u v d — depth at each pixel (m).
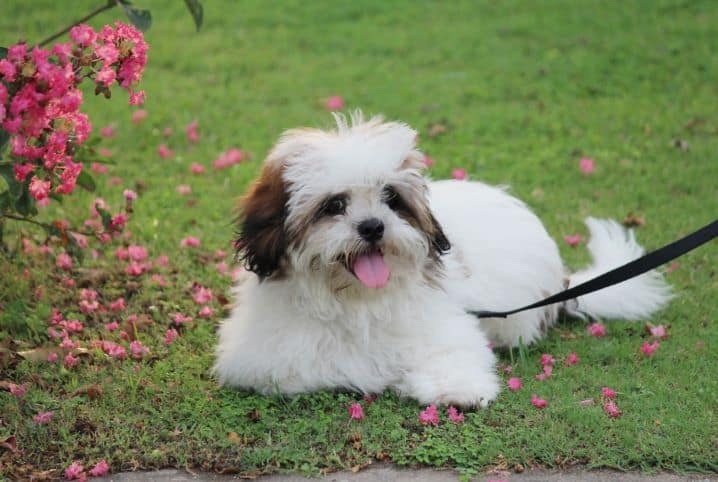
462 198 2.26
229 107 3.37
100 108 3.28
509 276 2.22
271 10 4.61
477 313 2.19
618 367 2.16
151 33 4.21
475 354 2.11
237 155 2.84
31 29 3.98
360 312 2.08
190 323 2.26
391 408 2.05
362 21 4.48
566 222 2.61
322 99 3.46
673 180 2.77
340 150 2.02
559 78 3.66
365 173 2.01
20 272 2.34
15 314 2.23
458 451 1.97
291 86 3.63
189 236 2.51
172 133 3.06
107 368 2.15
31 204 2.10
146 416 2.04
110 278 2.37
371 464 1.97
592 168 2.82
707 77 3.62
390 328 2.10
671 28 4.13
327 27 4.39
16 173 2.00
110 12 4.25
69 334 2.22
